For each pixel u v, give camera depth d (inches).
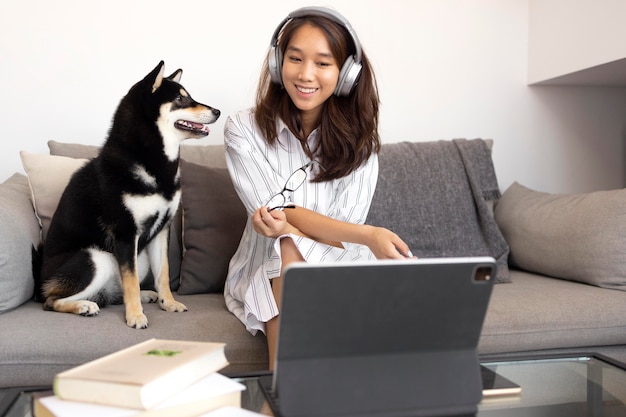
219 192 71.9
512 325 57.6
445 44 95.5
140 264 69.3
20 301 58.7
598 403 39.4
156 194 63.2
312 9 53.3
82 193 61.7
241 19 87.6
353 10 91.5
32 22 81.2
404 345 30.7
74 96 83.0
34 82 81.9
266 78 61.9
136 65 84.5
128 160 61.7
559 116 100.7
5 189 67.3
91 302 58.5
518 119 99.3
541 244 76.2
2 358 49.2
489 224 79.1
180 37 85.7
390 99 93.9
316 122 60.7
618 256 66.3
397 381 30.1
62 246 61.5
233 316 58.2
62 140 83.0
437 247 77.2
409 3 93.6
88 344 50.9
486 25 97.0
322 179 59.4
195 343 34.7
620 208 67.9
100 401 27.9
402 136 94.8
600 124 102.3
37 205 68.4
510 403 37.4
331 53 53.2
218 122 87.7
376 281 28.8
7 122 81.5
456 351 31.7
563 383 39.4
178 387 29.4
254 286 52.5
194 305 63.6
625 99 103.0
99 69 83.5
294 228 53.7
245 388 32.5
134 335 52.7
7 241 56.3
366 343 30.0
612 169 103.4
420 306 29.8
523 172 100.0
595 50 83.7
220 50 87.1
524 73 99.2
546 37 94.3
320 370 29.5
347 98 58.7
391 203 77.1
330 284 28.2
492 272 30.3
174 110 64.9
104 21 83.2
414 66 94.5
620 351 61.3
